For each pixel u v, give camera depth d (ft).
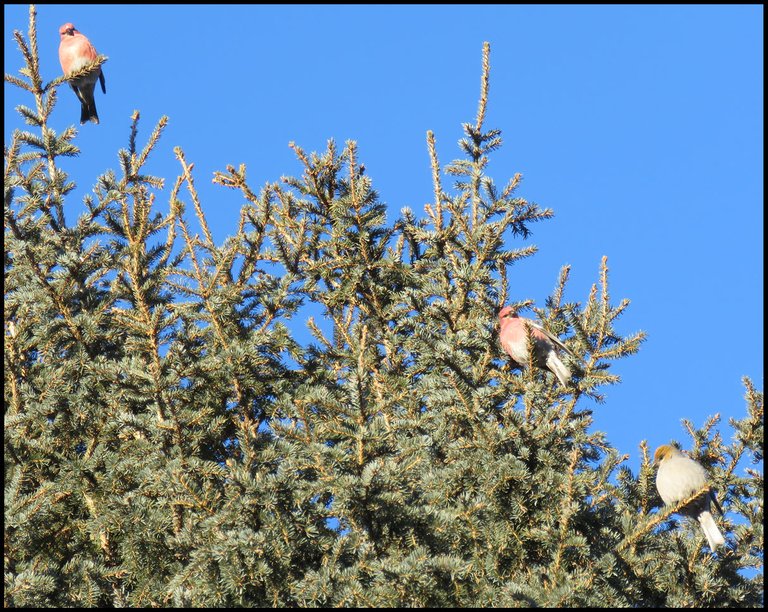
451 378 42.88
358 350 51.78
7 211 51.06
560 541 38.60
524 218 53.93
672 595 39.81
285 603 37.24
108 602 41.09
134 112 56.85
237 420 47.21
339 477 37.68
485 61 56.29
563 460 42.16
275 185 56.13
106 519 41.52
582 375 46.57
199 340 51.37
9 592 38.17
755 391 43.73
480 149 56.18
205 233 55.62
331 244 55.52
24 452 45.29
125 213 51.29
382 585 36.96
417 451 41.01
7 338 48.98
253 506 38.11
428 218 56.85
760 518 44.09
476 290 52.06
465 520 39.75
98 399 46.62
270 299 52.85
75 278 49.98
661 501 43.91
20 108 55.57
